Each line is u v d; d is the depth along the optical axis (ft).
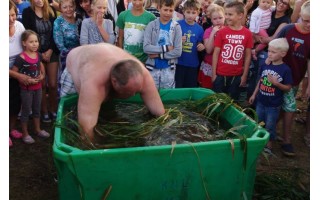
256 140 7.15
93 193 6.70
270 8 14.99
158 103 9.30
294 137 13.83
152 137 8.20
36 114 12.71
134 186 6.82
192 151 6.83
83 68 8.98
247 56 13.29
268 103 11.87
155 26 12.78
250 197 7.91
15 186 10.07
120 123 9.12
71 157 6.28
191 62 14.14
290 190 9.21
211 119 9.70
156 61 12.80
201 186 7.20
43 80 13.75
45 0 13.66
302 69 12.32
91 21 13.08
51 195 9.73
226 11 13.03
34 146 12.36
